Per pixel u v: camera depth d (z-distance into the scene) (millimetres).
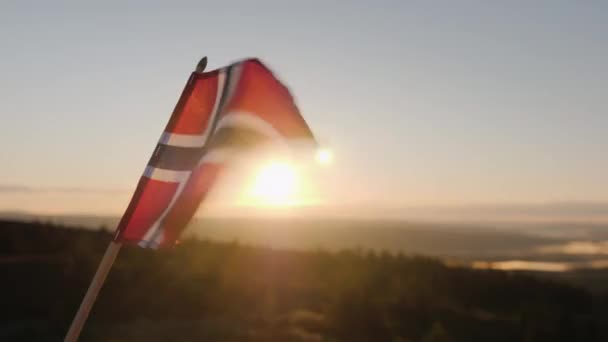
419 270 39688
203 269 30672
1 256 30172
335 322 22891
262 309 25516
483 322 27156
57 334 20047
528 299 36875
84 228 40000
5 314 22031
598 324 27484
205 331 20781
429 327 25391
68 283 25516
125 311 23156
